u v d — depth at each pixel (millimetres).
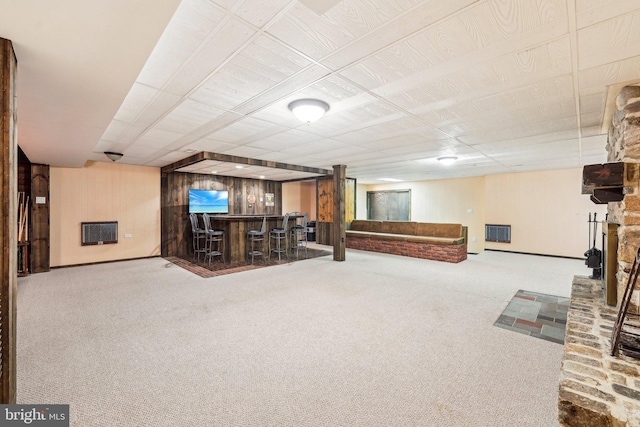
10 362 1391
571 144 4121
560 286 4320
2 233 1344
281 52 1765
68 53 1543
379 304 3479
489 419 1615
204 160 5086
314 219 11000
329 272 5156
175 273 5039
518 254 7340
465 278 4770
